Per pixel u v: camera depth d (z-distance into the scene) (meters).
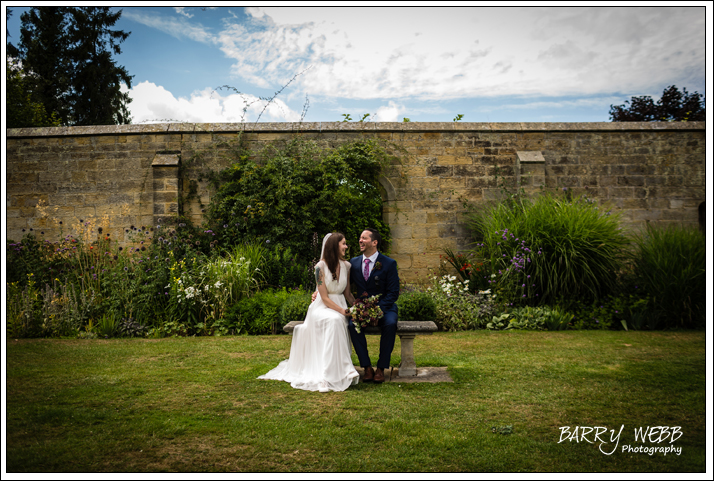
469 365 4.75
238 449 2.70
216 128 9.46
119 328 6.57
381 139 9.59
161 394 3.75
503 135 9.66
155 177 9.13
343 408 3.43
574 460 2.56
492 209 8.58
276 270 7.99
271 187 9.00
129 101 21.31
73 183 9.40
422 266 9.54
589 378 4.22
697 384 4.00
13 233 9.34
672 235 7.54
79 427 3.03
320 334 4.16
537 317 7.05
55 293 6.88
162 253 7.79
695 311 7.00
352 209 9.23
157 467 2.45
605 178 9.66
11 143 9.35
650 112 15.27
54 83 19.66
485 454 2.63
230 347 5.61
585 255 7.34
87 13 20.34
